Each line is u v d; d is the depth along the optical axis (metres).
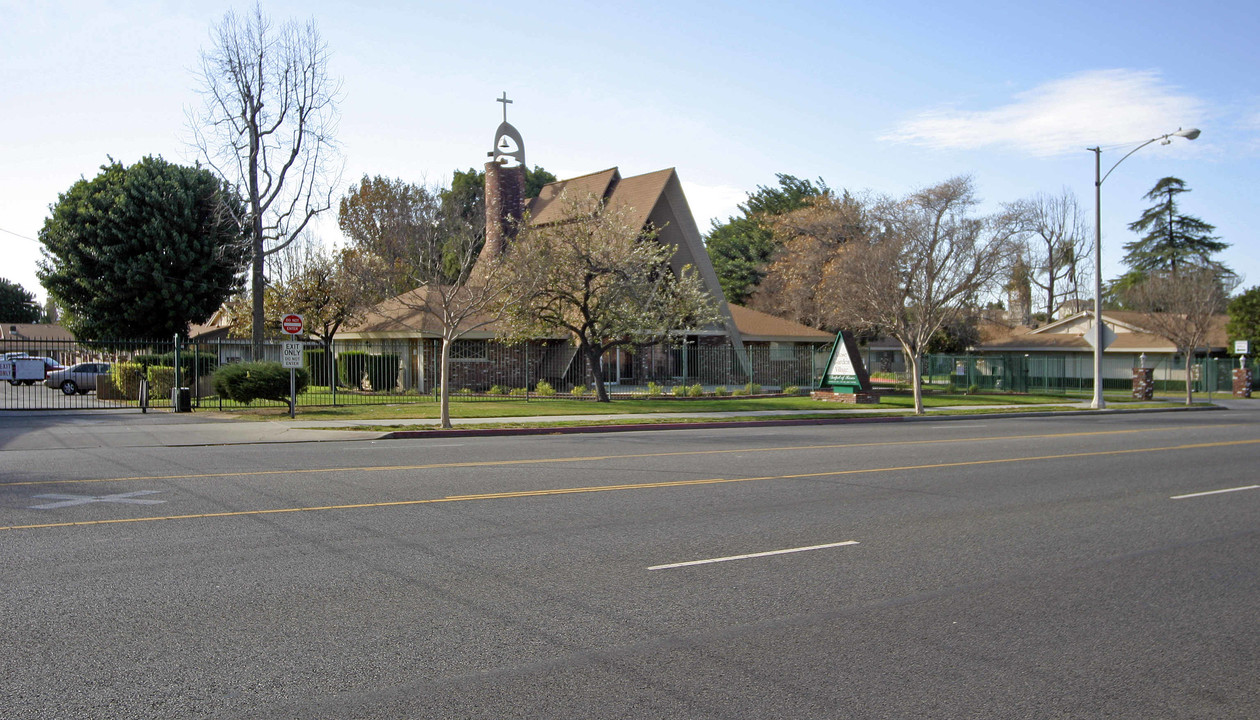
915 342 32.09
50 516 9.45
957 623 6.28
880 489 12.29
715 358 40.19
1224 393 50.66
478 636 5.83
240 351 43.50
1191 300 39.72
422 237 48.62
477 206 52.00
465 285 29.83
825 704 4.82
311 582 7.02
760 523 9.72
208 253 41.47
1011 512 10.66
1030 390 49.53
